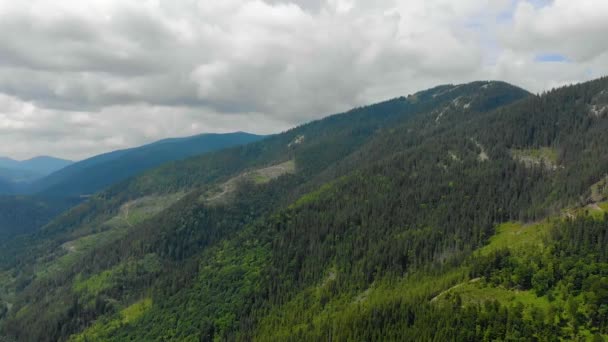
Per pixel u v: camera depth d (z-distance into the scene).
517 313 171.12
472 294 190.75
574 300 170.88
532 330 164.00
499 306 177.88
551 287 181.50
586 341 156.25
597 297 165.38
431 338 173.62
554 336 160.38
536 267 190.38
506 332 165.75
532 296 181.25
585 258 186.88
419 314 187.75
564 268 184.50
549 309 169.50
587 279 175.62
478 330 168.88
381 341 182.75
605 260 184.50
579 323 163.12
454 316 177.62
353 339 189.75
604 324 160.25
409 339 176.25
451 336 170.12
